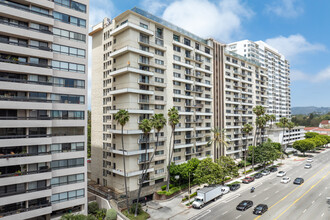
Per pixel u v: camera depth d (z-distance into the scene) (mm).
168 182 53094
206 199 46219
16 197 32906
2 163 32125
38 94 36500
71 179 38938
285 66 157875
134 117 50719
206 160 54531
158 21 57281
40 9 37031
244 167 72938
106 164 56281
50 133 37219
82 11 41438
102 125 58281
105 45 58531
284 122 105438
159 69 57000
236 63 90062
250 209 44469
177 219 40938
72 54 40000
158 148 55469
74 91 39719
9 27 33500
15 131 34906
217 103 78188
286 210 43906
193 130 66750
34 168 35531
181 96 62094
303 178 68562
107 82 57344
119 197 46750
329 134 161250
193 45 68562
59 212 39031
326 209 44156
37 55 35906
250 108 96938
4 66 33219
